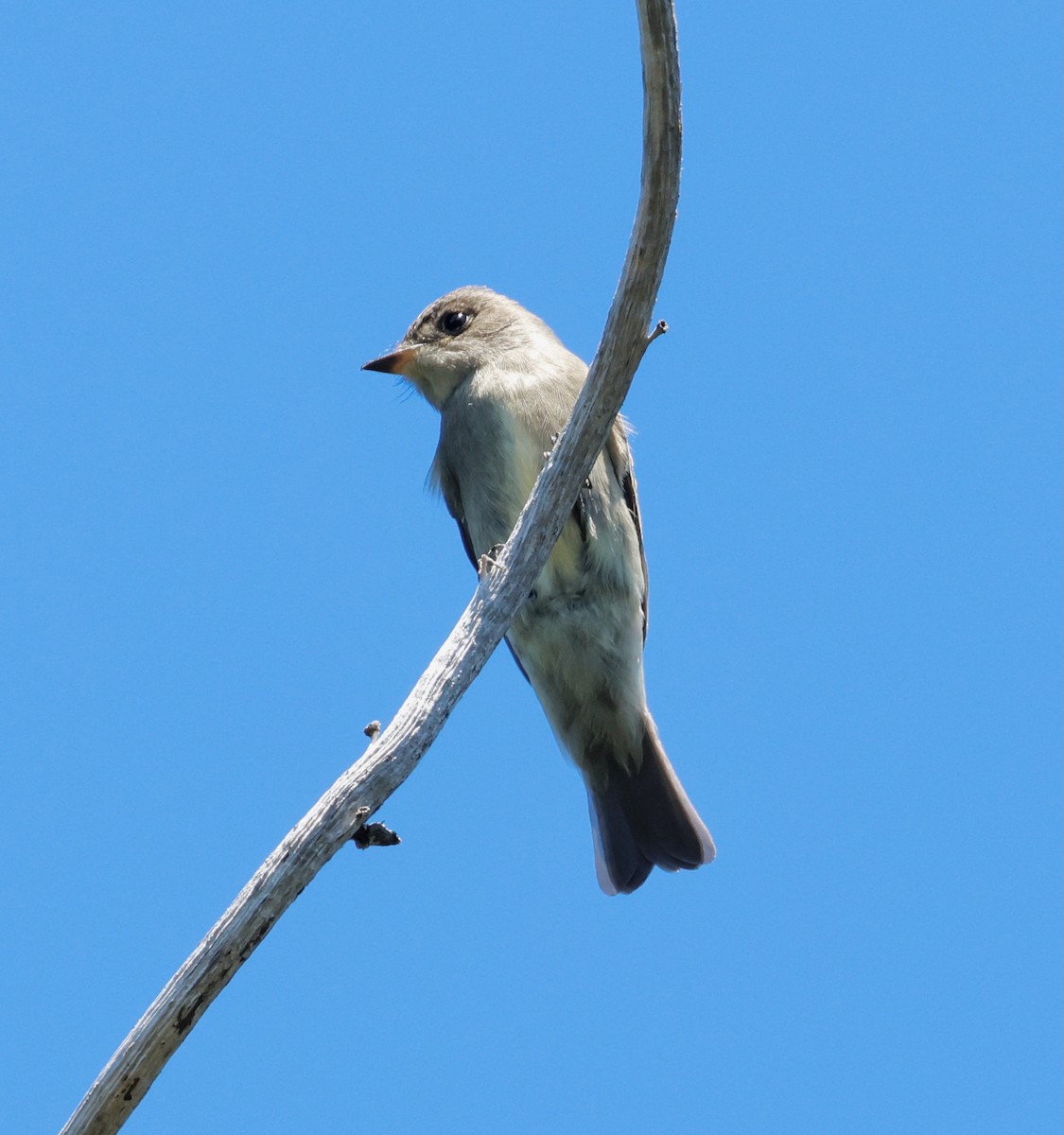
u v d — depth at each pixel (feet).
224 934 24.25
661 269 27.12
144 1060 23.41
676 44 25.38
